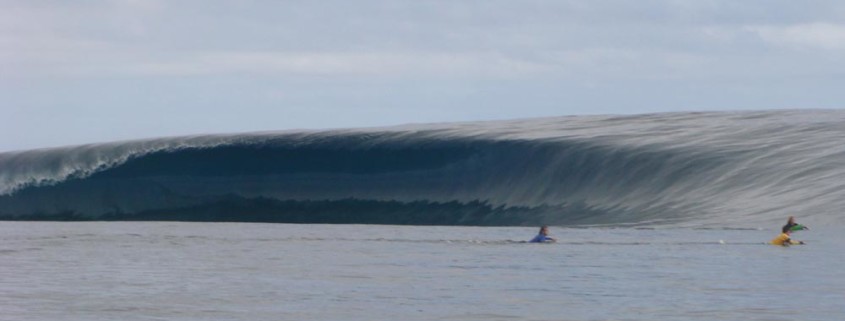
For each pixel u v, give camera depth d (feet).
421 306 317.22
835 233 634.84
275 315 301.22
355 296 339.36
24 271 420.36
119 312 305.53
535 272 410.31
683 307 311.68
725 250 516.73
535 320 292.61
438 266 438.81
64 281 382.63
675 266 430.20
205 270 424.05
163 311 307.99
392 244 583.99
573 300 327.88
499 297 336.08
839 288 350.43
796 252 498.28
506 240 622.13
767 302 319.68
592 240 610.24
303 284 372.79
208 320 293.23
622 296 335.88
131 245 577.84
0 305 318.86
